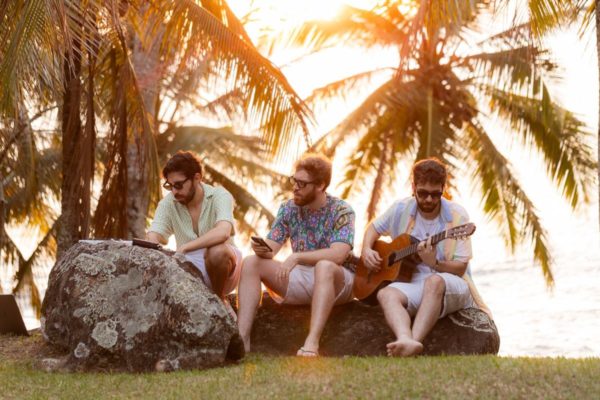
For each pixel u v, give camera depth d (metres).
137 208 16.48
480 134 20.23
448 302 6.20
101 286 6.14
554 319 39.28
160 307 5.96
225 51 9.73
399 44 20.38
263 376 5.44
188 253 6.60
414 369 5.35
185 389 5.25
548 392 4.82
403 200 6.63
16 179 19.09
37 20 7.73
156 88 17.17
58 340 6.29
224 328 5.94
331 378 5.26
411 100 19.70
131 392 5.29
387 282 6.48
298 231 6.71
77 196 9.57
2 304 7.83
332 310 6.84
